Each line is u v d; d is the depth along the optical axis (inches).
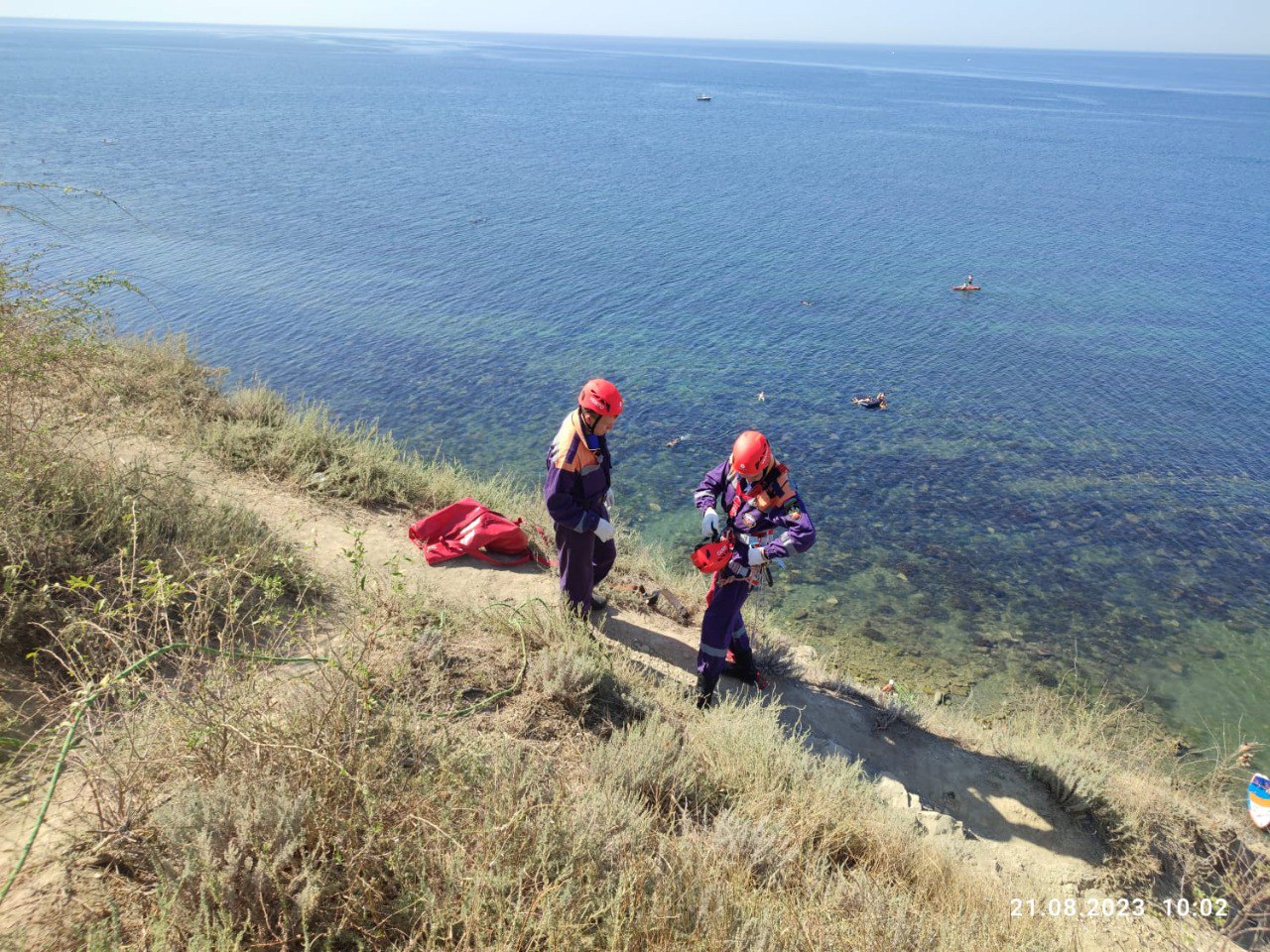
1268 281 1673.2
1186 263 1812.3
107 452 239.9
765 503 208.4
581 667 190.5
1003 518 713.0
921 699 407.8
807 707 242.1
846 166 3161.9
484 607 220.1
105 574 171.8
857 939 134.1
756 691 237.6
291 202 2020.2
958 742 249.4
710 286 1498.5
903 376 1082.1
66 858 112.2
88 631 148.0
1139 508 746.2
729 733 193.3
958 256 1809.8
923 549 649.6
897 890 157.9
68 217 1616.6
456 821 130.6
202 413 324.5
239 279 1341.0
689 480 746.2
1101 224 2212.1
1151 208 2464.3
